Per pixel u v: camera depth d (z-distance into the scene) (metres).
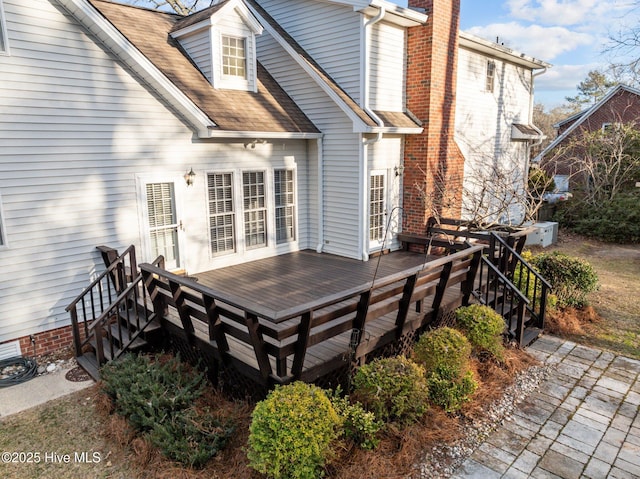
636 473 3.65
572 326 6.68
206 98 7.46
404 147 9.46
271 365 4.26
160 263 6.20
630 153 15.02
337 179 8.88
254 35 8.28
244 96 8.22
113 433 4.04
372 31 8.25
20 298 5.53
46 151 5.57
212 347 4.62
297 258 8.96
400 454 3.75
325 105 8.67
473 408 4.55
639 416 4.47
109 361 4.82
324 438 3.39
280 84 9.34
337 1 8.04
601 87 29.50
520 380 5.18
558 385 5.10
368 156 8.67
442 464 3.75
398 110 9.16
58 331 5.88
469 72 10.80
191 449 3.58
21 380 5.08
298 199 9.36
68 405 4.62
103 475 3.61
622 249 12.34
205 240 7.75
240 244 8.41
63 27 5.57
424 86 8.92
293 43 8.97
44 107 5.50
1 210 5.27
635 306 7.69
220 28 7.72
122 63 6.18
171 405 3.96
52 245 5.74
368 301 4.33
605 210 13.55
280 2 9.33
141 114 6.49
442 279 5.52
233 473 3.52
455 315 6.11
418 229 9.52
